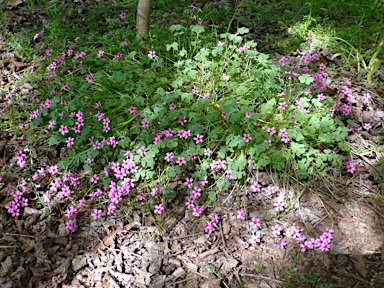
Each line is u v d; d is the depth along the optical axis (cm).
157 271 60
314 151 69
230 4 107
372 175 70
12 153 75
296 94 80
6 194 69
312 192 68
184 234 64
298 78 78
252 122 70
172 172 67
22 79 87
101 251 62
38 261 61
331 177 70
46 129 77
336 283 58
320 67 85
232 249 62
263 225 64
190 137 71
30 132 77
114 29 100
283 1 110
